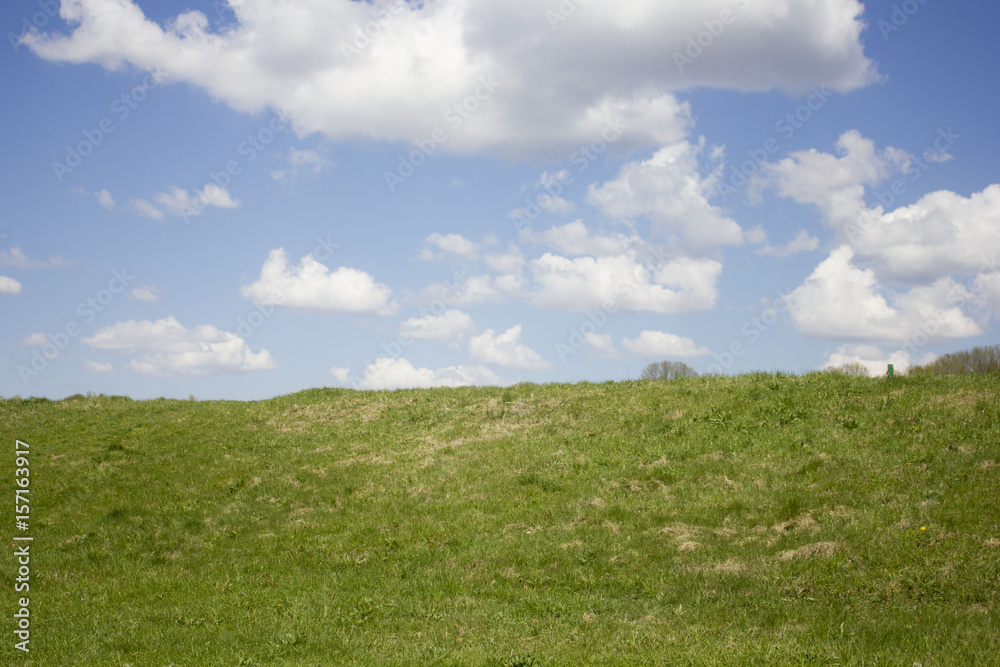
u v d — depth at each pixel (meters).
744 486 16.03
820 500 14.50
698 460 17.86
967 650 8.43
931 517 12.69
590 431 21.50
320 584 13.98
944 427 16.56
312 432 25.88
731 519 14.62
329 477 21.12
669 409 21.78
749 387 22.05
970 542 11.46
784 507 14.45
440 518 17.36
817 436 17.75
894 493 14.11
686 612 10.84
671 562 13.08
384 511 18.28
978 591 10.09
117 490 21.75
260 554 16.56
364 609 12.12
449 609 11.97
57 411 31.95
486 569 13.93
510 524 16.28
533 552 14.39
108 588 14.89
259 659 10.08
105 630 11.84
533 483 18.66
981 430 16.02
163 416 29.94
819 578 11.27
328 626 11.38
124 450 25.36
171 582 15.02
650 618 10.73
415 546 15.70
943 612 9.64
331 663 9.69
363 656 9.91
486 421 24.56
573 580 12.90
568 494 17.47
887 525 12.78
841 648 8.66
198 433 26.62
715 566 12.48
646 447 19.39
